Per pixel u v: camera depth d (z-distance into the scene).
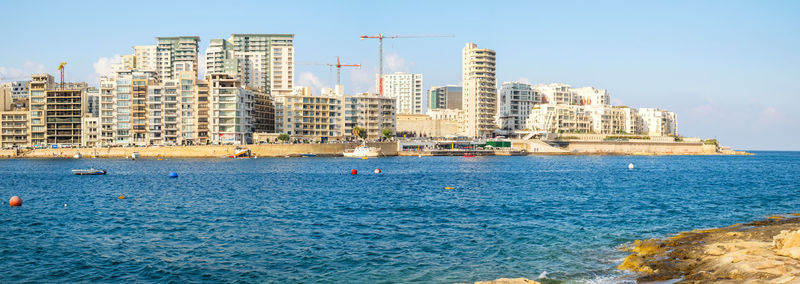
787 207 80.06
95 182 129.62
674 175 155.38
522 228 62.41
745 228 56.53
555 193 100.06
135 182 129.25
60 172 168.00
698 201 87.44
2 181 133.50
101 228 63.97
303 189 109.12
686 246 48.28
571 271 44.25
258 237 58.38
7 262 48.50
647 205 82.12
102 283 42.94
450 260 48.50
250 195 97.75
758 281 35.22
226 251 52.19
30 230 62.81
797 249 40.09
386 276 44.16
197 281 43.28
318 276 44.31
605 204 83.31
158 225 65.81
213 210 78.06
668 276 40.59
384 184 121.19
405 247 53.38
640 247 49.78
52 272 45.75
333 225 65.31
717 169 191.75
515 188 110.62
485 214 73.31
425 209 78.50
